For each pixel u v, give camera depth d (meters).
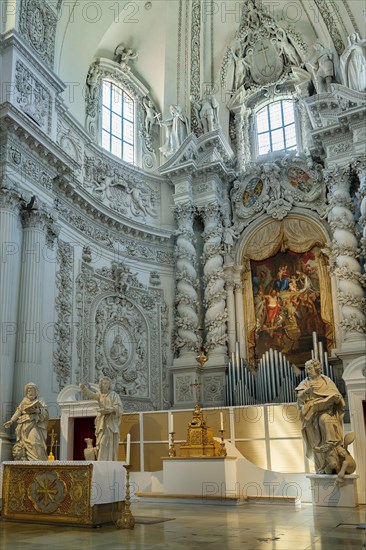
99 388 11.66
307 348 16.70
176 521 7.78
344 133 16.84
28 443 10.98
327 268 17.08
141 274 17.83
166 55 19.98
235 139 19.98
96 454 11.18
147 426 12.94
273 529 6.87
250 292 18.03
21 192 13.12
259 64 19.89
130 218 17.86
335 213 16.44
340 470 9.43
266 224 18.38
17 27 14.31
